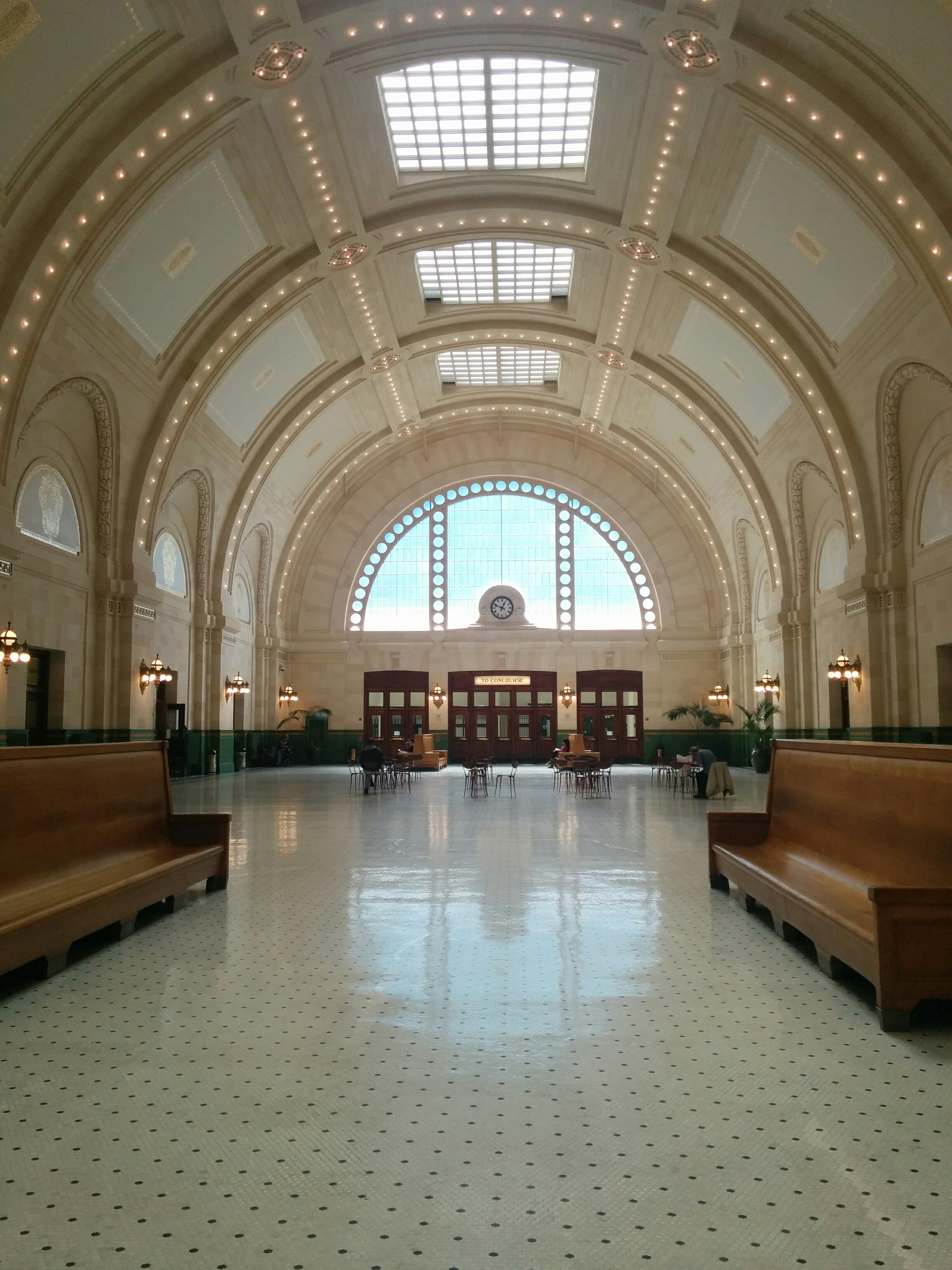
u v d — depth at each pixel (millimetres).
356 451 30578
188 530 23109
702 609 32875
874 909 4125
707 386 22672
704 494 29297
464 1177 2758
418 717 33406
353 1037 4004
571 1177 2756
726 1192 2664
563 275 22406
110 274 14672
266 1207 2582
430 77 14969
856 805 5680
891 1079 3525
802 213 14844
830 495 20719
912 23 10898
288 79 13453
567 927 6176
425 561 34094
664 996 4605
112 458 17844
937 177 12383
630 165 16328
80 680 17562
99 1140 2994
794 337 17594
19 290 13109
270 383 22234
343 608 33594
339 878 8211
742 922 6324
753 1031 4078
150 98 12609
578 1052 3809
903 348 15195
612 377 26047
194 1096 3357
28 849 5293
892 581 17453
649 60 13523
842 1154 2902
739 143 14414
